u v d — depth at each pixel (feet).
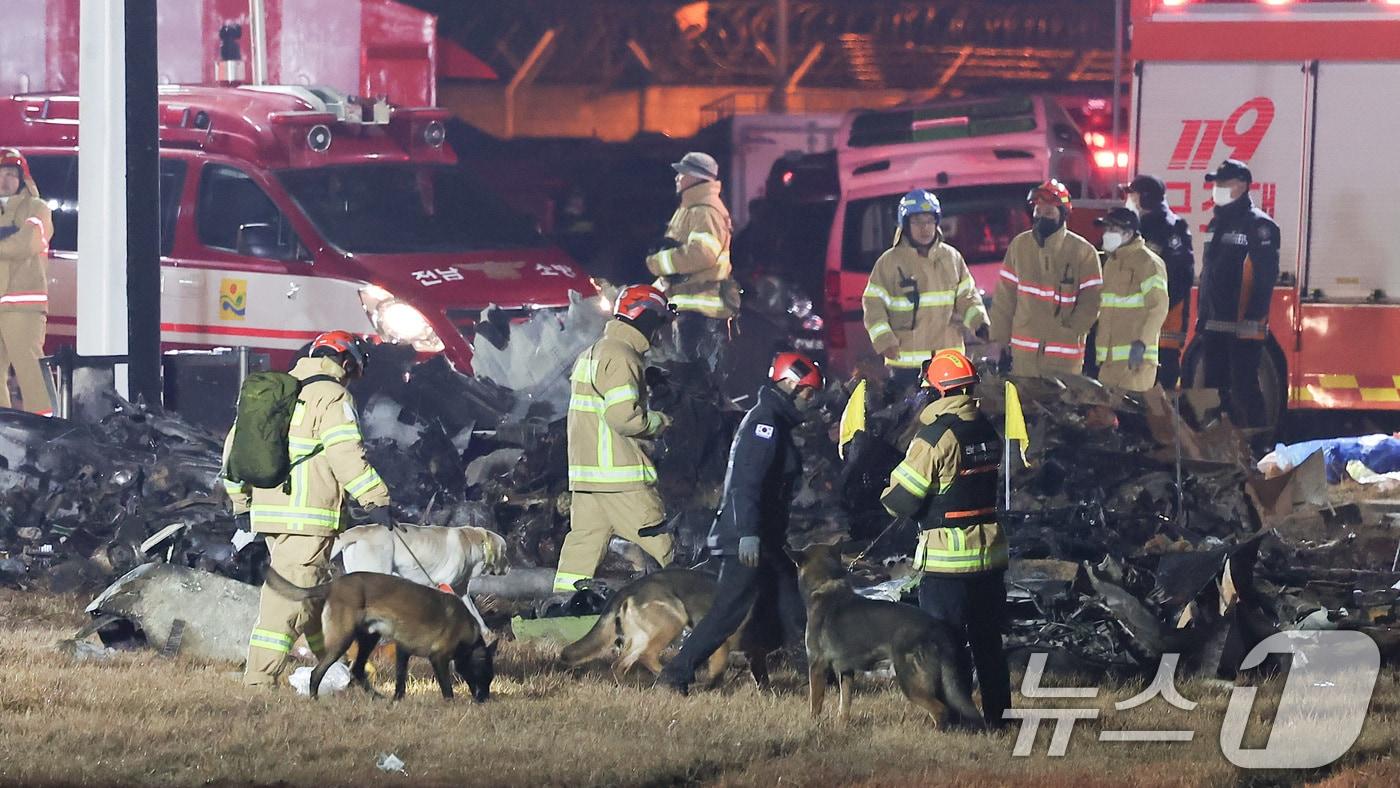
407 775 89.76
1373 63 215.31
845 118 286.46
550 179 441.68
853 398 120.26
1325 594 142.61
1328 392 217.77
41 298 220.64
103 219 197.06
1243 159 217.56
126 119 197.36
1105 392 179.01
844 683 101.76
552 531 158.61
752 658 111.96
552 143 472.85
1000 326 203.10
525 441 177.78
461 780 89.04
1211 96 217.77
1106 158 273.33
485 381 187.42
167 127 213.25
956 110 268.41
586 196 428.56
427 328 196.85
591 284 212.84
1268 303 213.87
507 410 185.57
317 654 108.78
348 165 213.87
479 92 505.25
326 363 109.50
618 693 108.27
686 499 161.48
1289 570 150.00
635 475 126.52
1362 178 216.33
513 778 89.40
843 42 522.06
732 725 100.83
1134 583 136.56
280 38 228.22
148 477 167.53
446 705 104.99
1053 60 519.19
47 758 90.79
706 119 501.15
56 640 124.98
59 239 226.38
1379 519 173.58
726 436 165.07
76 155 226.17
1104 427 174.60
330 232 205.77
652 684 111.04
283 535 108.88
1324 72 216.33
